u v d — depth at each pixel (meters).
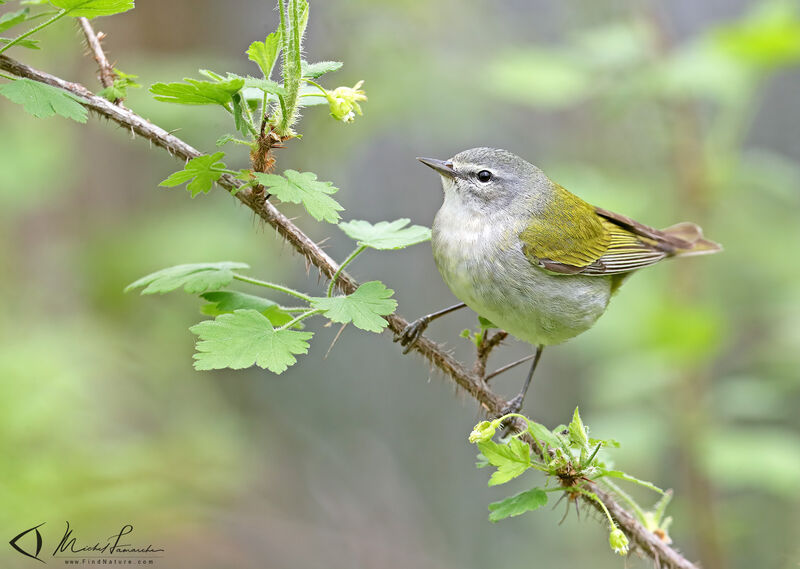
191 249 13.40
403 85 14.90
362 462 16.47
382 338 17.28
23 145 13.22
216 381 15.64
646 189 12.77
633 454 11.91
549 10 16.45
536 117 16.34
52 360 11.82
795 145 17.80
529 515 15.00
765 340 14.84
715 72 11.51
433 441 16.98
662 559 6.13
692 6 17.59
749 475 11.20
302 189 5.16
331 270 5.78
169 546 12.40
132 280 13.56
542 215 8.06
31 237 14.20
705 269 13.47
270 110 5.45
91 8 5.11
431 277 17.00
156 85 4.87
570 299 8.02
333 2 15.45
